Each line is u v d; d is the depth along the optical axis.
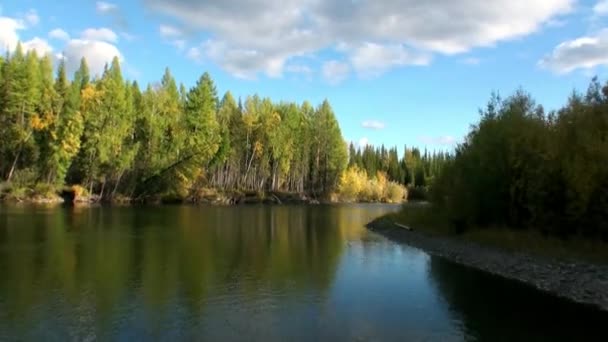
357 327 14.73
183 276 21.39
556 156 26.86
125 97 85.56
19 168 74.62
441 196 41.31
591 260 22.30
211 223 46.91
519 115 31.38
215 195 90.50
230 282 20.47
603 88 26.91
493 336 14.00
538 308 17.06
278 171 107.12
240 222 49.12
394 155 156.88
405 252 30.34
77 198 74.19
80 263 23.75
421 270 24.09
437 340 13.68
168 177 84.38
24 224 40.44
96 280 20.27
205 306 16.73
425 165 149.50
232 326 14.62
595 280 19.61
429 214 42.78
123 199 79.75
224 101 107.94
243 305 16.92
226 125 99.31
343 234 40.16
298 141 110.81
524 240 27.48
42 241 30.91
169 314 15.72
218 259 25.89
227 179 101.19
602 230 24.47
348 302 17.58
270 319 15.40
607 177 23.89
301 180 112.31
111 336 13.57
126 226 41.31
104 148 76.75
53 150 73.75
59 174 74.75
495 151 31.95
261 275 22.00
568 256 23.47
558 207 26.92
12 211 53.81
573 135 26.70
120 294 18.08
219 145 93.44
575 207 25.16
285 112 111.56
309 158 115.44
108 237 33.62
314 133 115.56
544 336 14.05
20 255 25.70
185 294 18.28
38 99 76.19
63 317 15.23
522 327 14.85
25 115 75.81
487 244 29.48
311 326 14.77
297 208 81.81
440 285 20.64
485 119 34.84
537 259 24.17
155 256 26.31
